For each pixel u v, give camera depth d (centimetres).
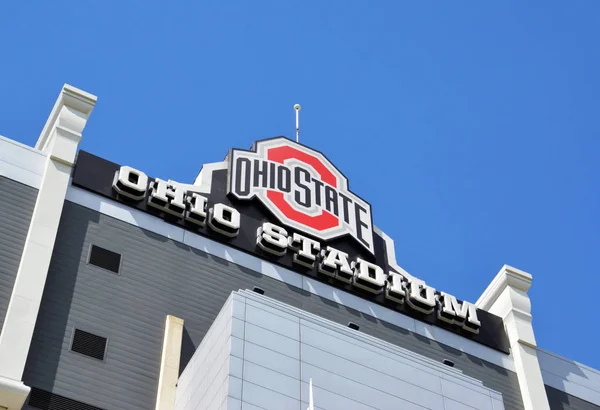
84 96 4819
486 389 4228
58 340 4038
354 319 4919
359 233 5312
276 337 3853
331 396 3781
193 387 3938
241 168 5184
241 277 4744
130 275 4431
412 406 3959
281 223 5069
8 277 4119
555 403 5262
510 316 5397
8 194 4403
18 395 3669
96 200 4619
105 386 4009
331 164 5553
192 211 4784
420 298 5134
